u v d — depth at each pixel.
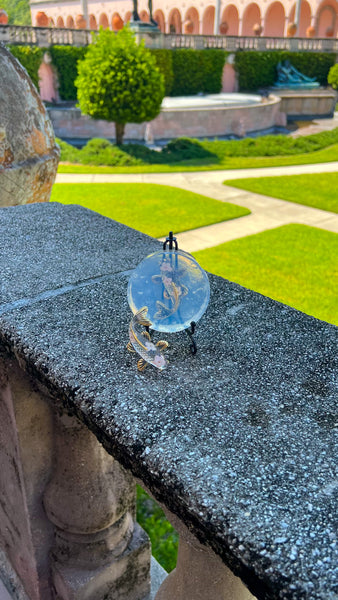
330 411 1.10
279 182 14.03
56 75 24.45
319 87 29.47
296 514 0.83
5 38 22.91
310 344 1.37
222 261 7.94
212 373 1.23
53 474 1.95
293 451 0.97
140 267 1.27
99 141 18.00
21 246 2.04
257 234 9.39
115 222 2.37
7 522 2.27
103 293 1.64
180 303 1.22
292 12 34.75
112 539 2.09
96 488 1.92
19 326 1.44
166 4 42.78
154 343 1.36
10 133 2.85
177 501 0.90
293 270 7.59
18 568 2.37
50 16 54.44
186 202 11.73
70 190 12.82
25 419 1.78
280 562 0.76
